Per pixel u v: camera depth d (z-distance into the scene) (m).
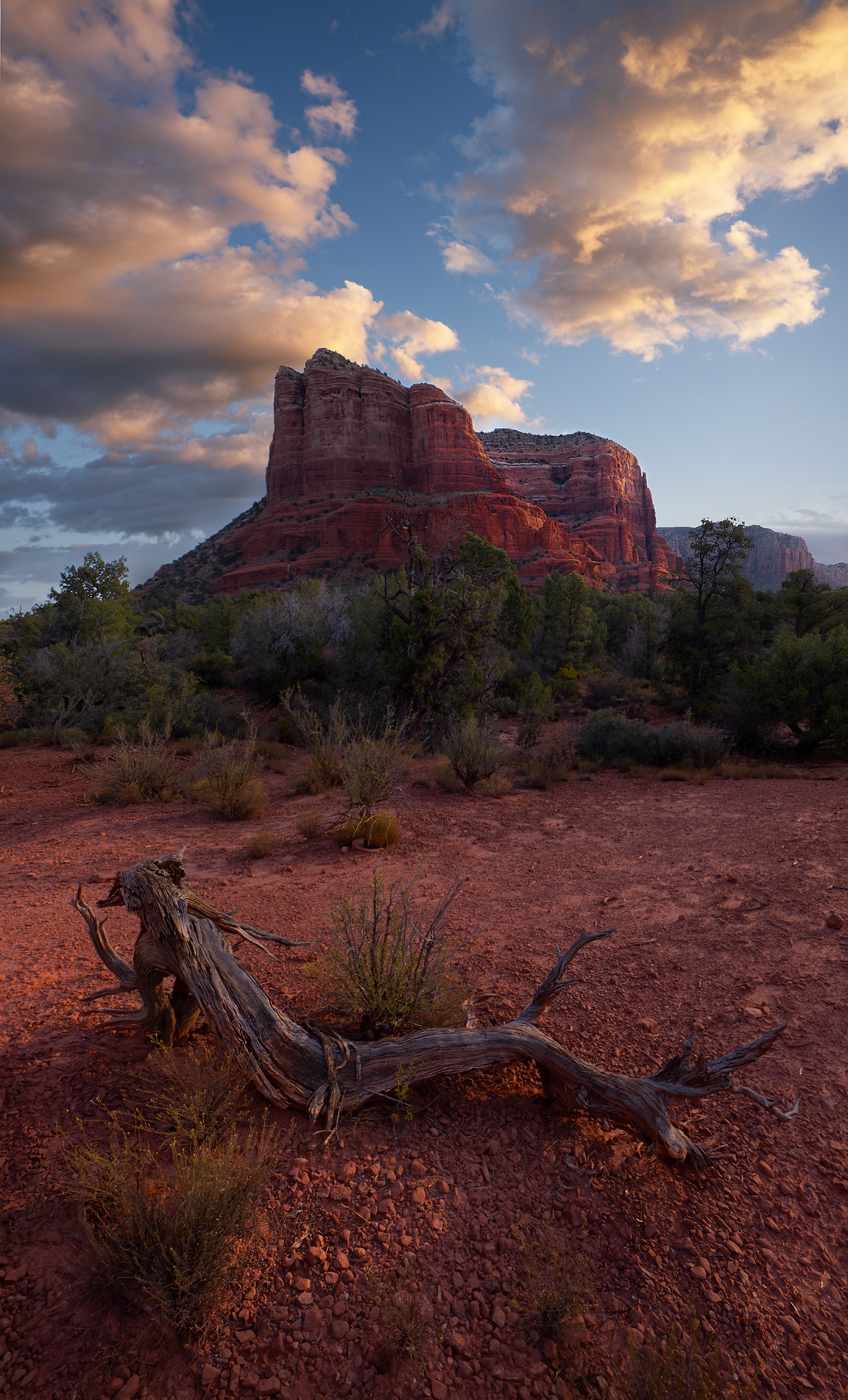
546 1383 2.18
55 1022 4.00
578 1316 2.36
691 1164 3.11
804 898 6.47
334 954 4.09
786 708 17.58
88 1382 2.06
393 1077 3.35
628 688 36.06
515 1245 2.67
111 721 20.83
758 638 27.67
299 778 13.28
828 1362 2.29
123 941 5.40
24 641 27.22
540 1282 2.43
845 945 5.38
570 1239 2.71
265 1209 2.71
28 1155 2.88
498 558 41.59
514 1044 3.44
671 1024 4.31
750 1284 2.56
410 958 3.95
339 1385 2.12
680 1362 2.20
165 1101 3.22
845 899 6.39
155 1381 2.08
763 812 10.64
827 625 30.16
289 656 29.61
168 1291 2.23
